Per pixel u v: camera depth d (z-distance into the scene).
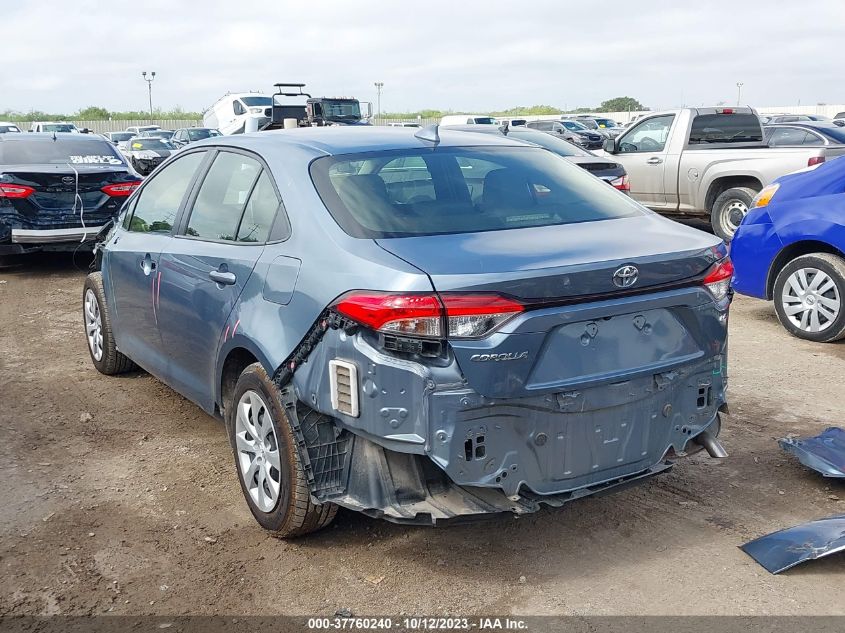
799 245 7.00
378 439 3.12
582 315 3.14
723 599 3.21
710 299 3.49
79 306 8.72
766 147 12.18
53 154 10.67
